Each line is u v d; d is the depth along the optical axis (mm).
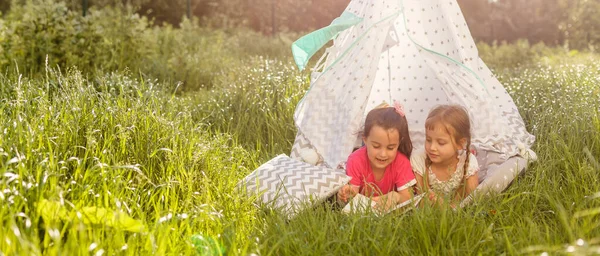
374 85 5285
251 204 3594
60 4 8633
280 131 5699
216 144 4621
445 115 3887
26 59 8039
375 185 3998
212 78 9445
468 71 4336
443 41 4738
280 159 4211
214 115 6227
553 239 3033
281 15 30859
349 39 4695
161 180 3580
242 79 7574
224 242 2992
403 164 4066
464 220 3201
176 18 28078
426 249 2943
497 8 38875
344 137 4426
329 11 31672
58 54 8234
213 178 3877
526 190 3893
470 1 38562
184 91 8945
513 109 4984
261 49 15531
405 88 5234
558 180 4020
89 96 4430
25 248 2314
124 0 24578
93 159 3482
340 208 3938
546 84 7266
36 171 3172
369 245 2965
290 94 6453
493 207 3686
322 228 3049
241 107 6348
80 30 8570
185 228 3070
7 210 2695
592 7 32500
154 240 2691
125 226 2705
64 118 3943
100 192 3102
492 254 2844
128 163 3670
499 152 4504
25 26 8195
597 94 6082
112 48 8914
